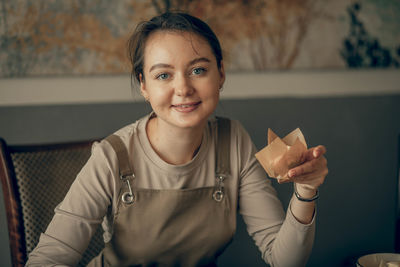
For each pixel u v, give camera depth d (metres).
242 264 1.75
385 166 1.84
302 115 1.74
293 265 0.91
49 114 1.55
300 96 1.73
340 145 1.79
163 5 1.56
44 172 1.19
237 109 1.68
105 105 1.59
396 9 1.72
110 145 0.95
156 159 0.94
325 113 1.76
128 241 0.96
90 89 1.57
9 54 1.48
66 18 1.50
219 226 0.99
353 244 1.85
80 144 1.26
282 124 1.73
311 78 1.72
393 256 0.89
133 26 1.55
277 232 0.98
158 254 0.98
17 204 1.12
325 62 1.70
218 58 0.86
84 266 1.22
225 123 1.05
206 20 1.59
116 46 1.55
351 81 1.76
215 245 1.00
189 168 0.96
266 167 0.74
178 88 0.80
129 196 0.94
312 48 1.68
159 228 0.96
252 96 1.69
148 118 1.00
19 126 1.54
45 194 1.18
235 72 1.65
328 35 1.69
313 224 0.86
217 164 1.00
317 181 0.77
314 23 1.67
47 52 1.51
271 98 1.71
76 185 0.93
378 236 1.87
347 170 1.81
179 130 0.89
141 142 0.96
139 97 1.62
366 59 1.72
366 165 1.83
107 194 0.94
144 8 1.55
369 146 1.82
